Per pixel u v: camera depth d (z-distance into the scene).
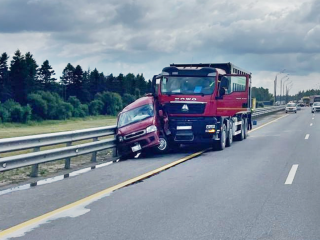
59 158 12.68
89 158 16.34
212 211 8.00
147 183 10.93
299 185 10.50
